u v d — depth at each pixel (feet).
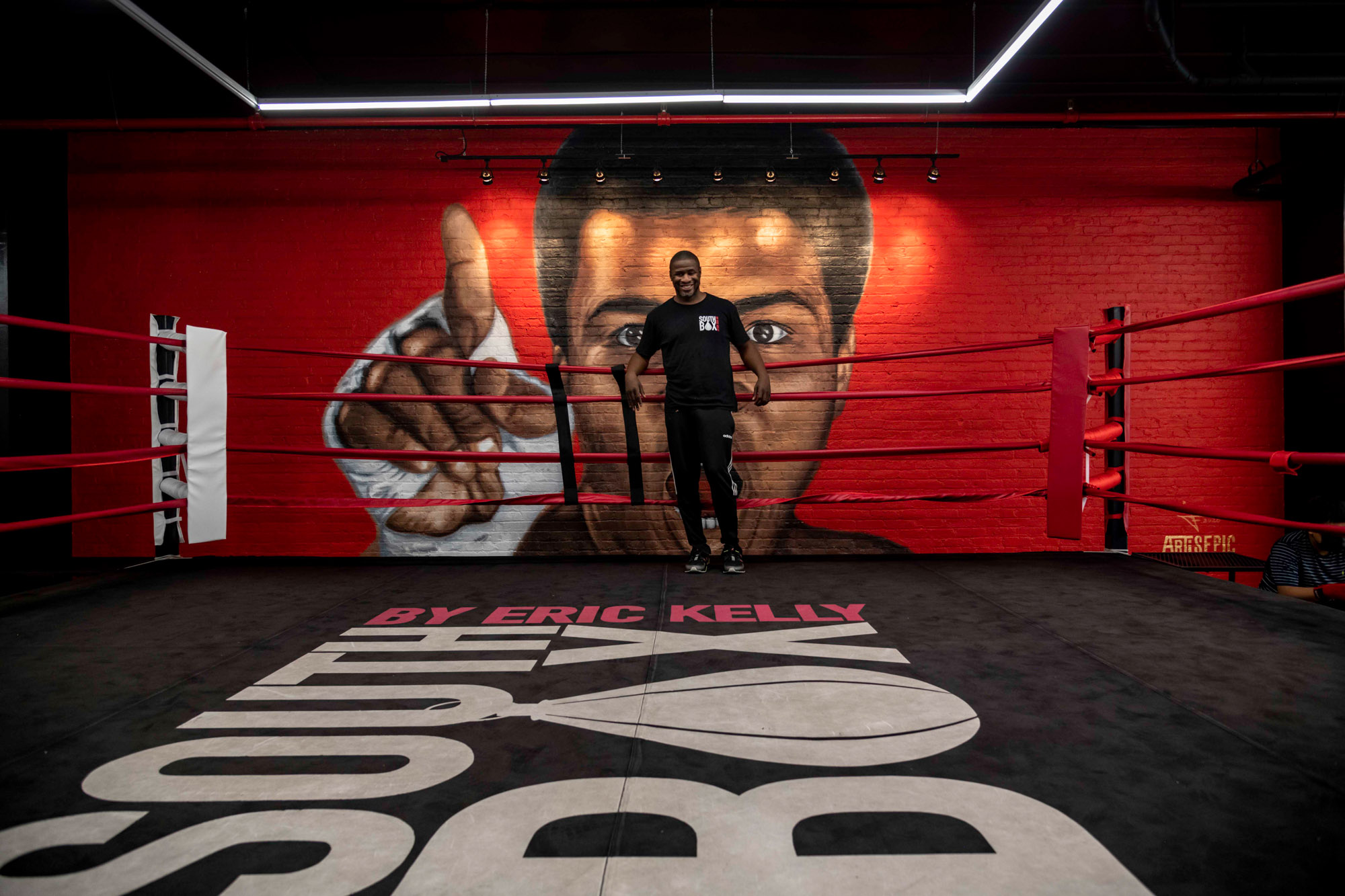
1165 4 9.37
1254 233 12.14
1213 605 7.30
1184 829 3.06
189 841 3.02
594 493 12.05
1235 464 12.06
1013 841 2.97
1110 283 12.12
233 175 12.19
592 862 2.84
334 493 12.03
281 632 6.54
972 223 12.17
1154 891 2.64
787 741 4.00
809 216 12.21
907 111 11.94
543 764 3.75
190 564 10.32
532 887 2.68
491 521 12.03
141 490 12.01
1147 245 12.12
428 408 12.12
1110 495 8.59
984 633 6.32
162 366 9.43
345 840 3.02
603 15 10.29
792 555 11.39
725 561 9.50
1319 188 11.52
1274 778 3.53
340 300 12.15
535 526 12.05
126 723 4.37
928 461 12.02
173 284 12.12
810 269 12.17
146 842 3.01
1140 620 6.70
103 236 12.14
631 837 3.03
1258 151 12.22
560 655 5.74
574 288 12.17
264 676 5.27
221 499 9.42
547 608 7.43
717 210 12.23
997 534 11.97
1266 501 12.01
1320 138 11.55
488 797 3.39
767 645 5.97
